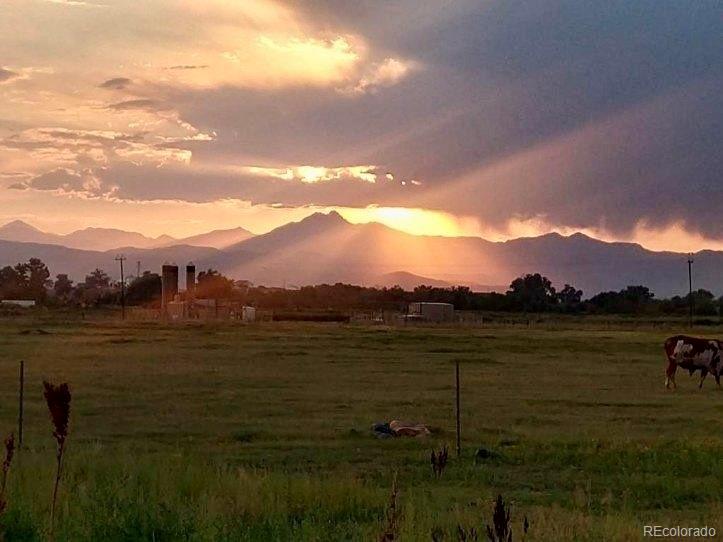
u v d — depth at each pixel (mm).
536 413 26438
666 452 18000
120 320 89688
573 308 135875
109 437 21359
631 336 66312
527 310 136875
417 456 18453
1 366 40281
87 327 72938
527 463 17578
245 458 18406
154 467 14312
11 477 12047
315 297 153125
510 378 37281
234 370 39438
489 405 28141
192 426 23250
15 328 69500
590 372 40656
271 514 11156
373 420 24422
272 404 27969
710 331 75562
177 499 11711
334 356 48000
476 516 11664
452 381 35719
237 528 9930
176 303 111375
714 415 26344
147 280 164750
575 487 15234
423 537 9578
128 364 41938
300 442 20500
